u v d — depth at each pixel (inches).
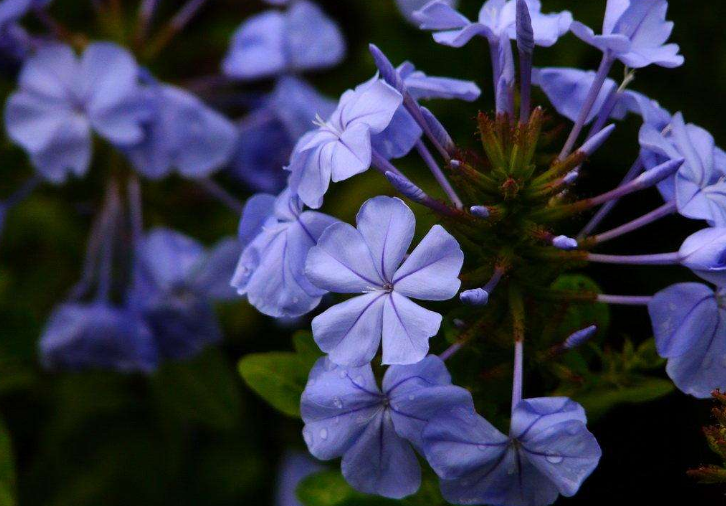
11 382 21.3
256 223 17.5
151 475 21.5
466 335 16.9
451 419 16.2
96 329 20.7
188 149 21.0
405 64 17.5
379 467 16.6
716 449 16.6
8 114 20.6
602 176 21.3
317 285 16.4
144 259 21.0
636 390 17.7
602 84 17.3
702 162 17.0
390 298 16.3
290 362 18.2
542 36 17.2
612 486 19.5
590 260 16.9
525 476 16.3
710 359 16.8
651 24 17.3
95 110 20.6
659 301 16.7
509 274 17.0
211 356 21.3
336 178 16.4
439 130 17.0
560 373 17.0
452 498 16.4
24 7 20.6
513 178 16.8
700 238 16.5
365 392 16.5
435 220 17.2
